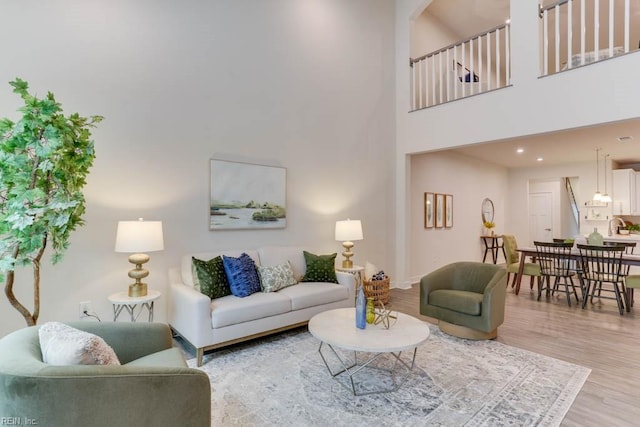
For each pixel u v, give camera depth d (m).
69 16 2.99
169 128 3.53
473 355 3.01
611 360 2.91
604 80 3.64
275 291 3.57
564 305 4.70
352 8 5.30
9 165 2.04
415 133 5.61
